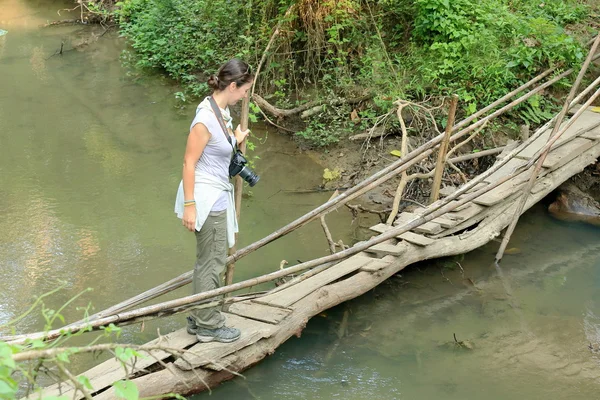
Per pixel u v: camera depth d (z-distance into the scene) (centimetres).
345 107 888
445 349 524
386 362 507
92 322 411
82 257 629
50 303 556
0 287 578
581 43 876
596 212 741
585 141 733
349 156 825
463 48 870
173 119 949
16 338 384
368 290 586
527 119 819
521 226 723
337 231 686
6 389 234
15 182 767
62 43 1254
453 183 753
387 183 770
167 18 1159
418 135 825
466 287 611
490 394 473
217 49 1060
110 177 785
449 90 834
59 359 240
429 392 474
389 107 848
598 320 565
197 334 464
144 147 863
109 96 1031
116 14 1388
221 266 457
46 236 662
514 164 712
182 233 676
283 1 898
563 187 760
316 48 922
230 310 505
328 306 532
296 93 949
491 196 657
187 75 1052
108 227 682
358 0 927
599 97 836
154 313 438
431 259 654
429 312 573
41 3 1611
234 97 434
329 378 487
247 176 461
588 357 516
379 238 555
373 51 891
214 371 456
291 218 709
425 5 873
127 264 619
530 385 483
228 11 1055
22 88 1056
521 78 866
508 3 961
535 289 609
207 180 436
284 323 498
